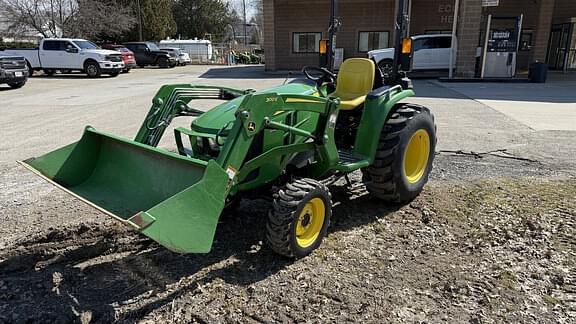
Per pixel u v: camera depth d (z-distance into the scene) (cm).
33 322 252
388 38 2238
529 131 741
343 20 2253
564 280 293
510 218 389
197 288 285
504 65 1603
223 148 284
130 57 2297
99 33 3148
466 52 1661
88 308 264
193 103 1042
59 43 1972
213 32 5012
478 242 347
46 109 1006
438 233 365
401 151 392
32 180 496
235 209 402
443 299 275
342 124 415
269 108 296
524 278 296
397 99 401
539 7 1880
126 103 1098
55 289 283
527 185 474
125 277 297
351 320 255
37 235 352
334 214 404
